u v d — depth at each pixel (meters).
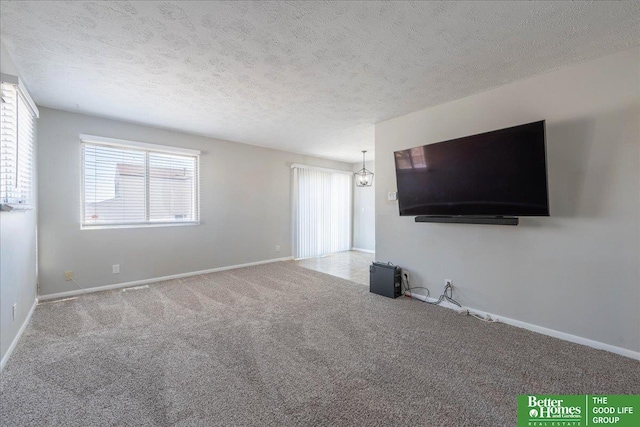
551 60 2.20
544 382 1.76
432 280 3.23
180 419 1.44
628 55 2.04
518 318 2.59
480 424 1.42
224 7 1.62
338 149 5.55
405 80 2.56
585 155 2.22
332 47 2.04
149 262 4.01
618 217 2.09
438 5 1.61
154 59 2.20
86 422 1.42
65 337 2.34
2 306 1.91
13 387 1.69
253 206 5.22
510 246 2.64
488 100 2.76
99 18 1.71
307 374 1.84
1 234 1.89
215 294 3.52
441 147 2.85
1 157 1.98
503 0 1.56
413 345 2.23
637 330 2.02
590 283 2.21
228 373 1.85
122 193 3.80
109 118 3.63
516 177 2.37
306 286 3.91
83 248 3.49
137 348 2.17
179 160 4.31
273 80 2.57
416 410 1.51
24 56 2.14
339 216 6.93
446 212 2.90
